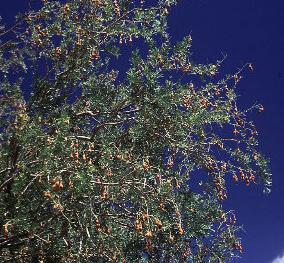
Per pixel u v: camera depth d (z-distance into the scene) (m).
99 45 10.14
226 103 9.38
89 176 7.19
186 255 9.68
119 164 8.30
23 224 7.69
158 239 9.38
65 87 10.54
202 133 9.08
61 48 10.48
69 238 8.25
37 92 10.47
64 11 10.45
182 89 8.62
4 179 8.92
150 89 8.68
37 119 9.16
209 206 10.21
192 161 9.41
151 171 8.54
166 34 9.66
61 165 7.37
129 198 8.06
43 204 8.16
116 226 8.80
